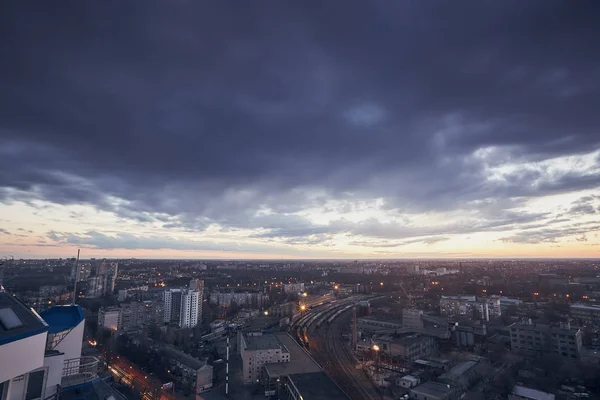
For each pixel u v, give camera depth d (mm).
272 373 151875
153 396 153500
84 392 38531
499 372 163875
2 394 26250
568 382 150125
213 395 146750
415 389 140250
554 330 189125
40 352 29281
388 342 199125
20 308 30625
